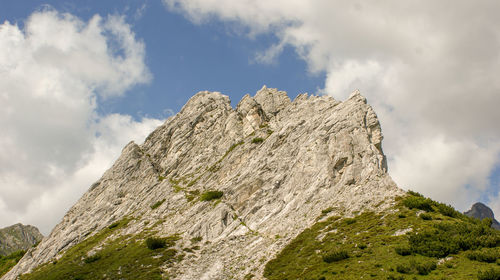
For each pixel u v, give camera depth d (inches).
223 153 4579.2
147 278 2353.6
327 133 3592.5
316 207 2883.9
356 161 3181.6
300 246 2333.9
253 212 3198.8
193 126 5270.7
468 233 1835.6
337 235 2285.9
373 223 2293.3
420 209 2379.4
